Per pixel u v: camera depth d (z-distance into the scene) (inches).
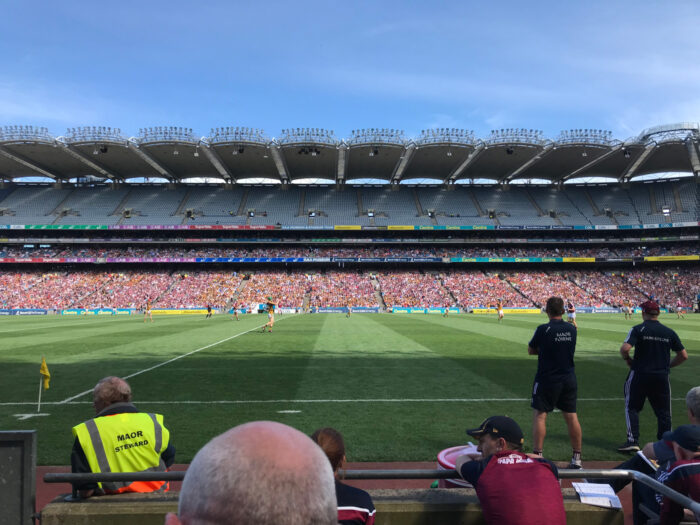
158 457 157.1
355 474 119.9
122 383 167.2
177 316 1915.6
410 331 1058.1
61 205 2657.5
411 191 2886.3
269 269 2625.5
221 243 2596.0
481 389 434.0
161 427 161.6
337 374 511.8
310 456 41.9
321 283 2465.6
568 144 2142.0
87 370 542.0
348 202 2792.8
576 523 120.5
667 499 135.5
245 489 36.4
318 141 2172.7
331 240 2583.7
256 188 2874.0
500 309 1520.7
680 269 2522.1
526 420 334.0
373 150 2225.6
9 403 388.2
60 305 2256.4
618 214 2645.2
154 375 507.5
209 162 2427.4
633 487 167.0
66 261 2450.8
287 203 2773.1
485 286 2440.9
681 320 1563.7
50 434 305.7
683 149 2210.9
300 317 1718.8
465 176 2721.5
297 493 37.8
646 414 352.8
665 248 2596.0
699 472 133.1
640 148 2188.7
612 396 412.5
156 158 2342.5
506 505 110.7
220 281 2471.7
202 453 41.4
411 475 123.0
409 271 2620.6
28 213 2573.8
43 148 2148.1
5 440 118.2
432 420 331.3
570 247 2677.2
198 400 391.2
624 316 1819.6
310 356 651.5
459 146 2183.8
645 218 2583.7
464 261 2522.1
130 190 2802.7
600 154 2257.6
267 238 2605.8
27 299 2278.5
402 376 498.6
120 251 2588.6
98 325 1300.4
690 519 135.0
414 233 2689.5
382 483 232.8
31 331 1086.4
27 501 117.9
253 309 2204.7
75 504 120.8
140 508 119.3
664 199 2650.1
